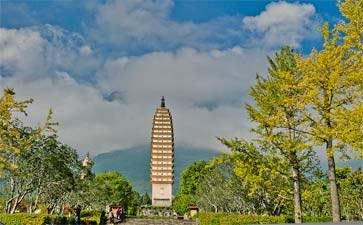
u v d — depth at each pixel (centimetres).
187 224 6688
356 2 2045
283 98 2581
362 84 2134
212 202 6675
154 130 19088
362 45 2042
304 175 3084
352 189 5172
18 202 3947
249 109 2780
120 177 13588
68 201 6681
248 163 2767
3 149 3288
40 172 4003
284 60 2803
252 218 3734
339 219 2306
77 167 4444
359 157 2034
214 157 2920
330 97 2247
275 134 2680
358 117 2011
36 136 3716
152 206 16138
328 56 2186
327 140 2261
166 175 18225
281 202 3931
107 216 7431
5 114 3238
